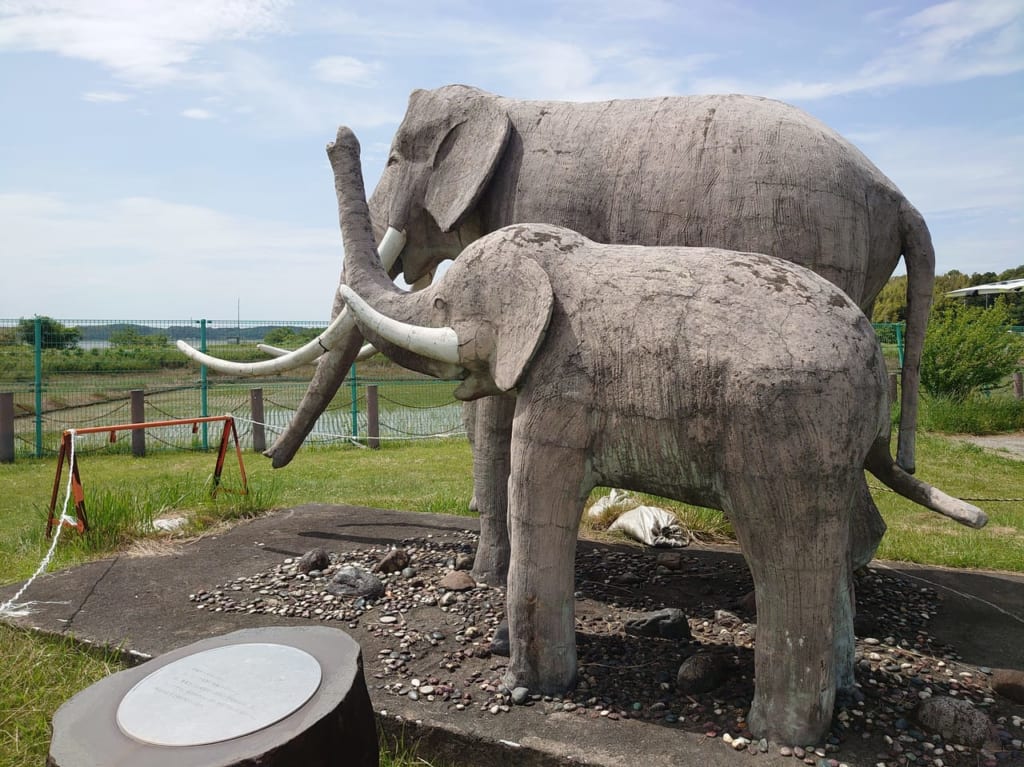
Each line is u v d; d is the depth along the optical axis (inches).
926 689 113.9
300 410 183.2
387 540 199.3
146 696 84.5
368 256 136.0
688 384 93.3
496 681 115.2
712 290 95.6
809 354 88.8
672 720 102.5
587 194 140.0
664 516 207.9
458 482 320.5
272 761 73.9
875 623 139.2
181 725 78.7
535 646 109.2
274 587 163.6
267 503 237.6
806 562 90.6
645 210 134.6
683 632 132.1
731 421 90.7
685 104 139.9
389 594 157.4
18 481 321.7
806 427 88.0
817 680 93.1
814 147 127.9
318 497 284.0
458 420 550.3
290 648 95.5
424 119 165.0
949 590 161.8
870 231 132.3
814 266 125.5
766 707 95.7
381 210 175.0
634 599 156.3
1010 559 190.1
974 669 122.6
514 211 147.9
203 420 233.1
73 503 208.2
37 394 399.9
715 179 129.6
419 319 120.6
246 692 84.7
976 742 98.0
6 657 130.0
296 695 83.8
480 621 141.4
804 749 93.4
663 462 97.5
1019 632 139.0
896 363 530.9
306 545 195.6
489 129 153.9
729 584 166.2
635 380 97.1
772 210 126.1
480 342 111.7
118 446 415.5
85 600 156.6
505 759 98.0
